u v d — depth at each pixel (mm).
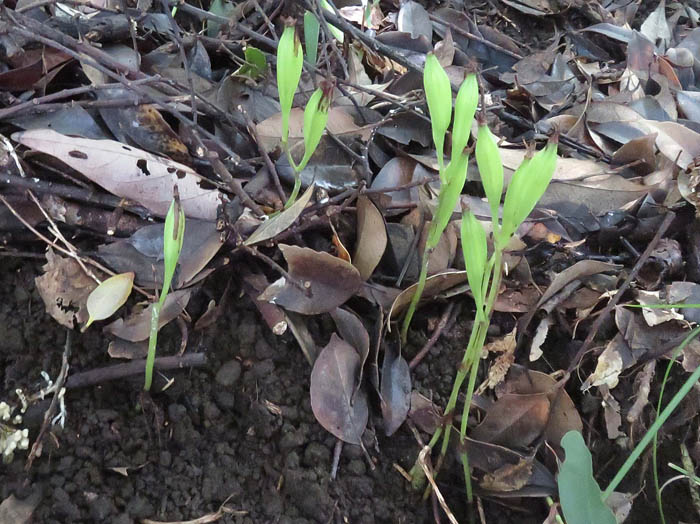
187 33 559
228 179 437
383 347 461
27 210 445
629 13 794
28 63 478
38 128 458
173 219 364
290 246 427
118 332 430
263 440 438
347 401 433
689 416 468
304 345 450
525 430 439
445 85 360
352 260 471
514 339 458
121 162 438
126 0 539
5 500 392
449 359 471
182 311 442
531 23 771
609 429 460
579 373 479
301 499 422
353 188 496
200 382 445
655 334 479
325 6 590
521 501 441
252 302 461
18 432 389
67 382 419
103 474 415
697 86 686
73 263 437
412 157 518
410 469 441
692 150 561
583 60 703
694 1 839
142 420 430
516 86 619
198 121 505
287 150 414
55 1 488
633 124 583
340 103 547
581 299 488
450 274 454
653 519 451
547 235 503
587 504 371
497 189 336
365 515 425
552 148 319
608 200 527
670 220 480
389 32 629
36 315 438
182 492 419
